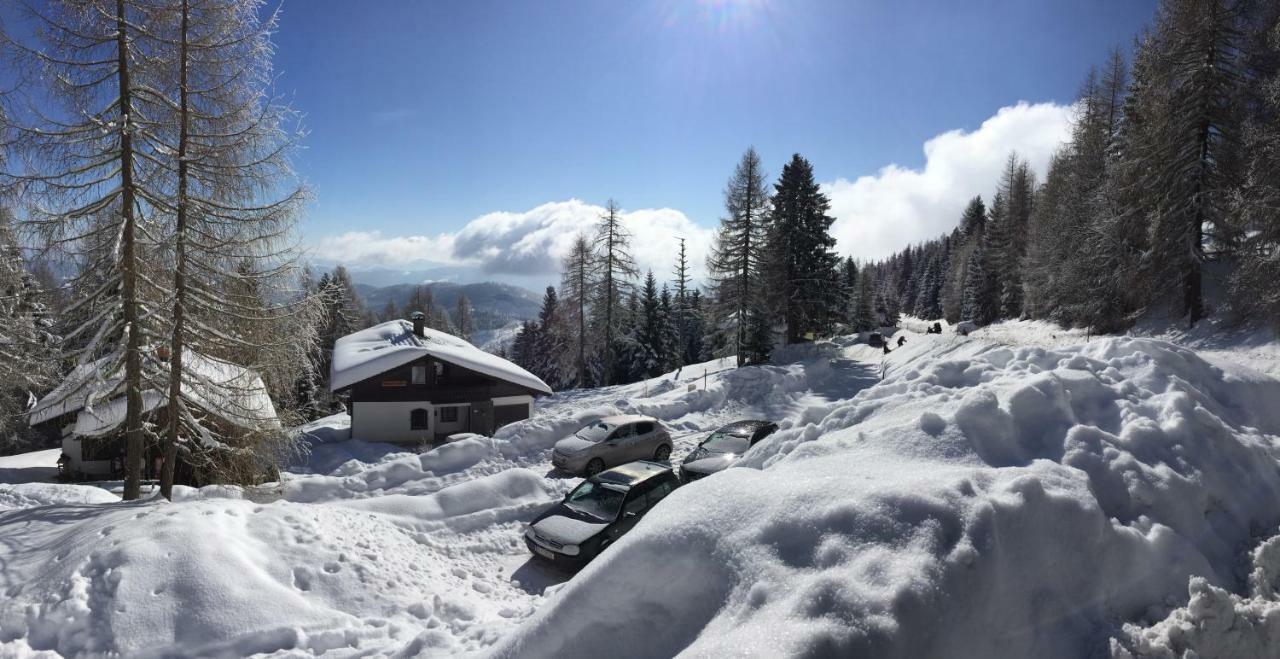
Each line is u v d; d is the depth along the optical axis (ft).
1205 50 80.02
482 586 30.37
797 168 144.25
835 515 12.09
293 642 21.11
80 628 20.54
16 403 59.41
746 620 10.70
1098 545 12.14
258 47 40.40
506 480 43.21
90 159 36.81
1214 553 13.30
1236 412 18.80
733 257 140.05
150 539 24.13
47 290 37.76
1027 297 152.66
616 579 12.76
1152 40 88.43
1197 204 79.20
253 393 43.09
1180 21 82.17
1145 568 12.35
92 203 37.14
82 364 36.35
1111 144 117.08
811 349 139.95
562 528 34.14
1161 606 11.86
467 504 40.50
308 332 42.96
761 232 139.23
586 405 103.40
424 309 281.33
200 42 38.91
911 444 15.90
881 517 11.79
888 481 13.26
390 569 27.71
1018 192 201.36
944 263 369.50
